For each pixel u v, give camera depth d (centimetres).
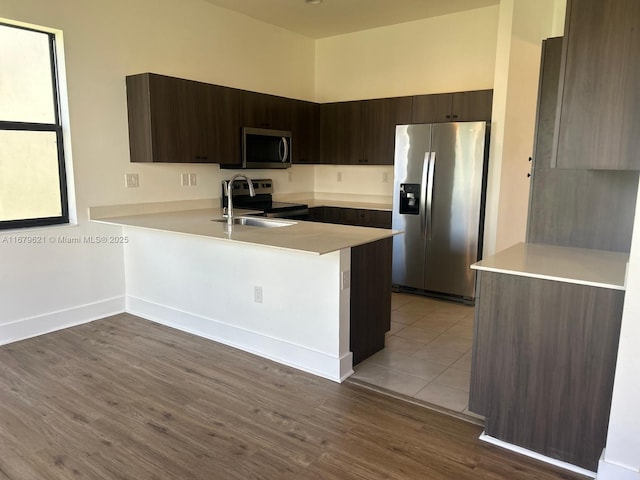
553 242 265
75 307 375
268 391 270
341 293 276
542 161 263
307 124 539
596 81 194
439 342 346
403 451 215
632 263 170
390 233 312
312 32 556
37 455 210
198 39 443
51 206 361
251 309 320
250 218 384
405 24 517
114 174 388
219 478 196
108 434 226
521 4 418
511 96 429
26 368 296
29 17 324
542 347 203
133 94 381
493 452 215
